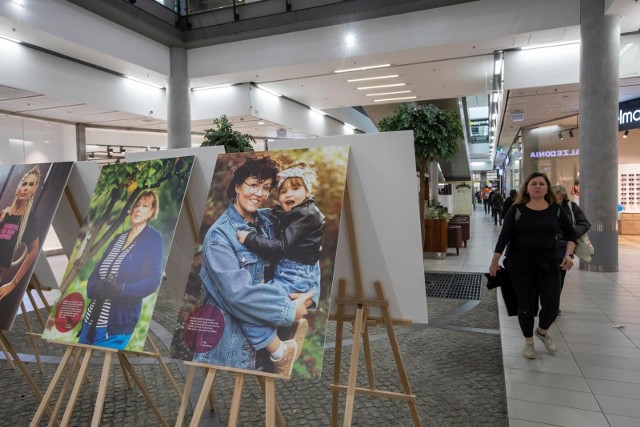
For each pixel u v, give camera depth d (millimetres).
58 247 10453
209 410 2742
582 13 7039
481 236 13398
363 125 20141
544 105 10383
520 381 2920
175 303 5805
